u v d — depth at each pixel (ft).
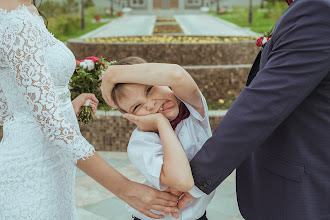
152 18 107.34
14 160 4.86
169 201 4.44
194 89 4.23
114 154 14.32
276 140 4.24
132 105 4.29
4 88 4.84
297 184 4.06
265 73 3.90
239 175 4.88
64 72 5.12
